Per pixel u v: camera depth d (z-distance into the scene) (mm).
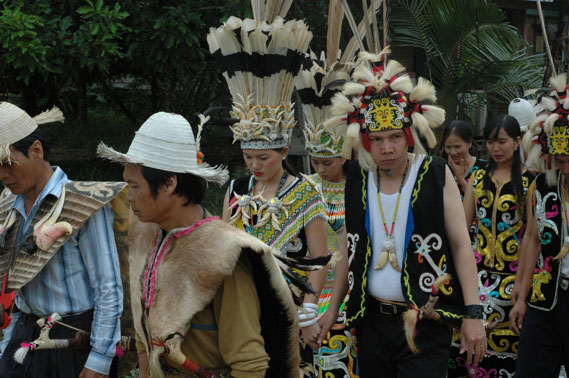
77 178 14648
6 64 11758
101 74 15367
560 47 10547
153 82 17578
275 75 4695
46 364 3838
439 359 4094
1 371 3953
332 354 5039
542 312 5000
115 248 3811
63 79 12562
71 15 12391
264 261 2893
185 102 18203
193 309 2842
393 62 4090
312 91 5379
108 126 21266
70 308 3795
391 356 4184
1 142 3602
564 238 4863
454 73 12453
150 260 3039
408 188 4133
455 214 4090
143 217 2971
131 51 12711
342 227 5574
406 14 12070
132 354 4160
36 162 3734
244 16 12070
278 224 4695
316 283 4566
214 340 2980
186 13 12148
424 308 4020
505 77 12539
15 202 3893
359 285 4223
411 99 4023
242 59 4680
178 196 2957
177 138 2932
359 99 4148
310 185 4738
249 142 4719
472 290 4066
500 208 5773
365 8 5477
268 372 3117
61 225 3688
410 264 4098
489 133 5781
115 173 15359
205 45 14180
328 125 4258
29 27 10727
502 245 5766
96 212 3793
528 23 16391
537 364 5043
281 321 3035
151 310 2945
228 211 4883
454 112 12586
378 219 4184
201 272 2842
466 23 11938
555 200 4926
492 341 5746
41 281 3787
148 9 12430
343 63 5309
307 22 13523
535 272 5066
